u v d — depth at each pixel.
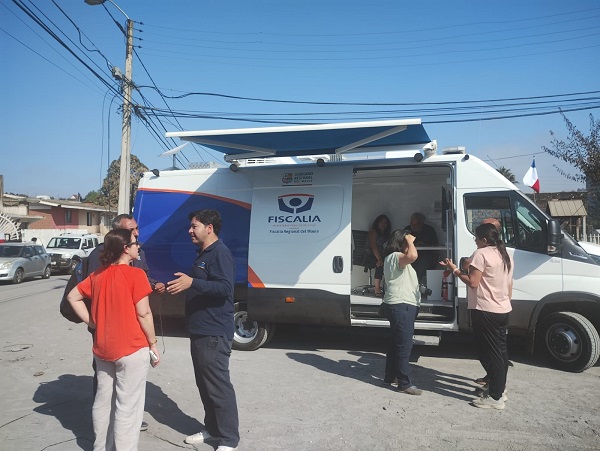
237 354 7.30
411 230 8.53
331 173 7.35
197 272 4.15
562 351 6.36
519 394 5.50
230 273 4.16
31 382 5.91
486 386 5.38
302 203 7.37
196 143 7.40
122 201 15.78
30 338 8.39
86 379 6.04
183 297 7.82
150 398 5.39
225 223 7.75
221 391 4.09
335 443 4.29
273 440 4.34
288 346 7.85
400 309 5.51
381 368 6.54
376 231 8.78
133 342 3.72
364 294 8.36
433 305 7.05
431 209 8.94
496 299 5.02
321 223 7.24
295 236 7.30
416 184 8.96
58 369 6.47
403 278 5.56
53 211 37.28
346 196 7.22
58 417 4.84
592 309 6.35
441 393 5.55
